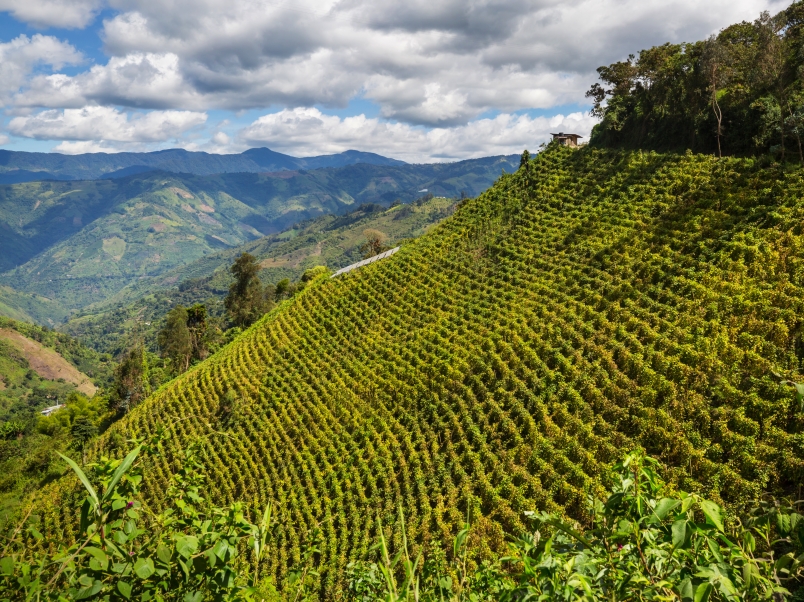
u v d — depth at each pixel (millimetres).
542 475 28641
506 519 27312
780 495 21609
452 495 30406
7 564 3377
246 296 103000
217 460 44594
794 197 35875
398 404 40750
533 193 59344
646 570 4000
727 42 51094
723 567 3627
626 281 38906
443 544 27172
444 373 40594
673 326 32469
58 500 42812
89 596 3592
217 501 40344
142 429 54625
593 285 41156
